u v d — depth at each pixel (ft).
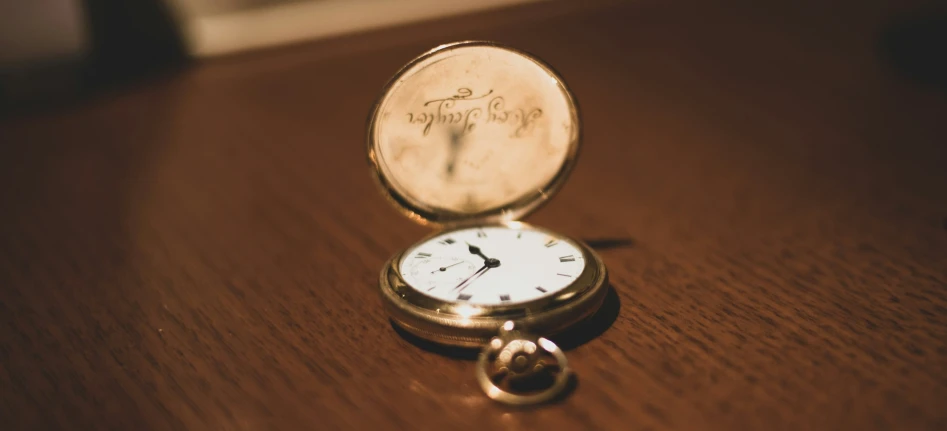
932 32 1.69
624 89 1.47
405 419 0.75
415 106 0.85
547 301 0.78
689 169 1.17
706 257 0.95
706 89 1.45
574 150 0.89
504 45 0.83
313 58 1.69
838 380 0.77
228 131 1.34
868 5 1.88
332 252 0.99
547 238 0.86
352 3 1.85
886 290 0.88
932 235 0.97
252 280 0.94
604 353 0.81
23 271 0.99
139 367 0.83
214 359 0.83
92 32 1.64
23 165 1.26
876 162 1.16
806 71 1.52
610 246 0.98
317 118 1.38
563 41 1.73
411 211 0.88
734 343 0.81
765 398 0.76
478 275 0.81
